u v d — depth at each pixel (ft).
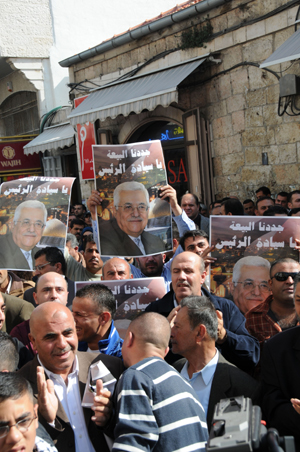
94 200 14.32
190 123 31.63
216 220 13.55
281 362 8.59
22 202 15.16
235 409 5.69
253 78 27.37
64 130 48.24
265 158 27.25
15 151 52.47
